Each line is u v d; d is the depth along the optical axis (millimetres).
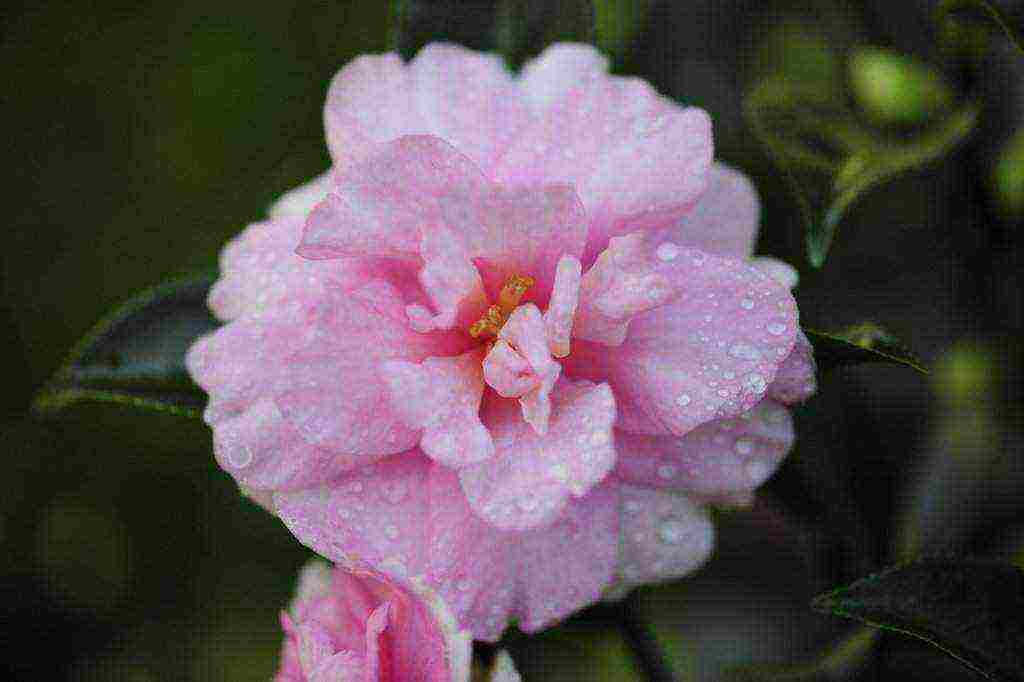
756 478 277
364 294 274
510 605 273
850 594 272
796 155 299
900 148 296
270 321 276
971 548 318
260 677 463
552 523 275
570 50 289
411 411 266
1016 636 269
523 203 267
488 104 283
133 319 298
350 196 268
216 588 487
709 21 328
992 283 316
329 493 274
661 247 274
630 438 279
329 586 284
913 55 310
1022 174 301
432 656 270
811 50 323
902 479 323
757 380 268
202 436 463
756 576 361
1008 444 320
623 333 270
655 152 273
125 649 488
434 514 274
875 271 337
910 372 329
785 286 275
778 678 302
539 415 269
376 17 492
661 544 279
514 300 277
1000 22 278
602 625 303
